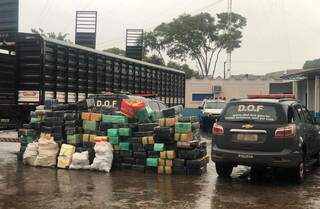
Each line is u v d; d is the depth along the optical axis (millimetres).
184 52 61344
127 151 11133
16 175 10227
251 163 9719
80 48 17828
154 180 9961
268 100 10141
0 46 17234
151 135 10984
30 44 16188
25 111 16328
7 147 15273
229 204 7859
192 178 10336
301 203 8047
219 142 10070
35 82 16125
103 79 19500
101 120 11438
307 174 11406
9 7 17906
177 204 7781
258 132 9695
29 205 7559
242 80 48188
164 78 26016
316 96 27094
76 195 8305
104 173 10711
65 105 12133
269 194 8797
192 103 49156
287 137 9570
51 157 11383
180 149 10797
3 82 16094
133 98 12758
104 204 7691
